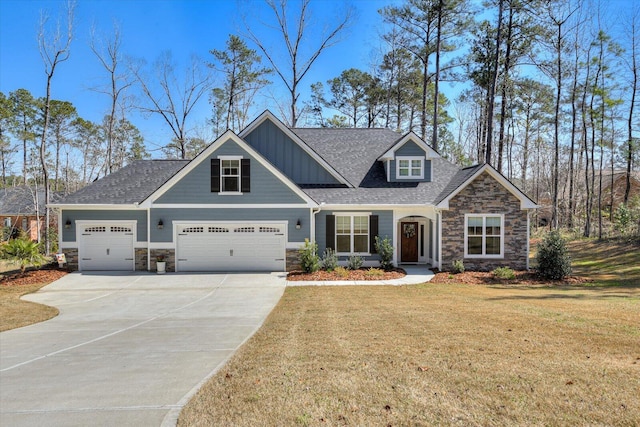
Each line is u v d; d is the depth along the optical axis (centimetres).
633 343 654
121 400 503
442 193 1975
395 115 4228
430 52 3105
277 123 2119
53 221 4041
